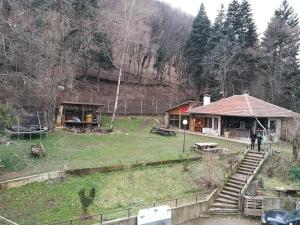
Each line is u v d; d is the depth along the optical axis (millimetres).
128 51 71000
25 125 32812
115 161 26391
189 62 69438
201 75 63062
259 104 42656
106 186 23156
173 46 77312
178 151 31188
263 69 60656
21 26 23922
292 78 58875
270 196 24562
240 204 24328
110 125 44156
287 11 64188
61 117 41469
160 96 65875
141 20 59781
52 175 22531
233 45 60500
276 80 58625
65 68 38750
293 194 25344
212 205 24453
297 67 59656
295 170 28141
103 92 59781
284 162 29750
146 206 22000
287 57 59906
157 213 18969
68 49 40938
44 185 21594
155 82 71438
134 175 25047
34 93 34500
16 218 17922
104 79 63625
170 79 76938
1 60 23156
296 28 60219
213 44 63969
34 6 35062
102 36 47219
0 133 22469
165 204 22609
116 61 69562
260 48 61500
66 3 39594
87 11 42469
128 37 51062
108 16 46156
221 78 57500
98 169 24375
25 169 23344
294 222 20031
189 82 70938
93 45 46406
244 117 41156
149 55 72875
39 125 33719
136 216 19656
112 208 21281
